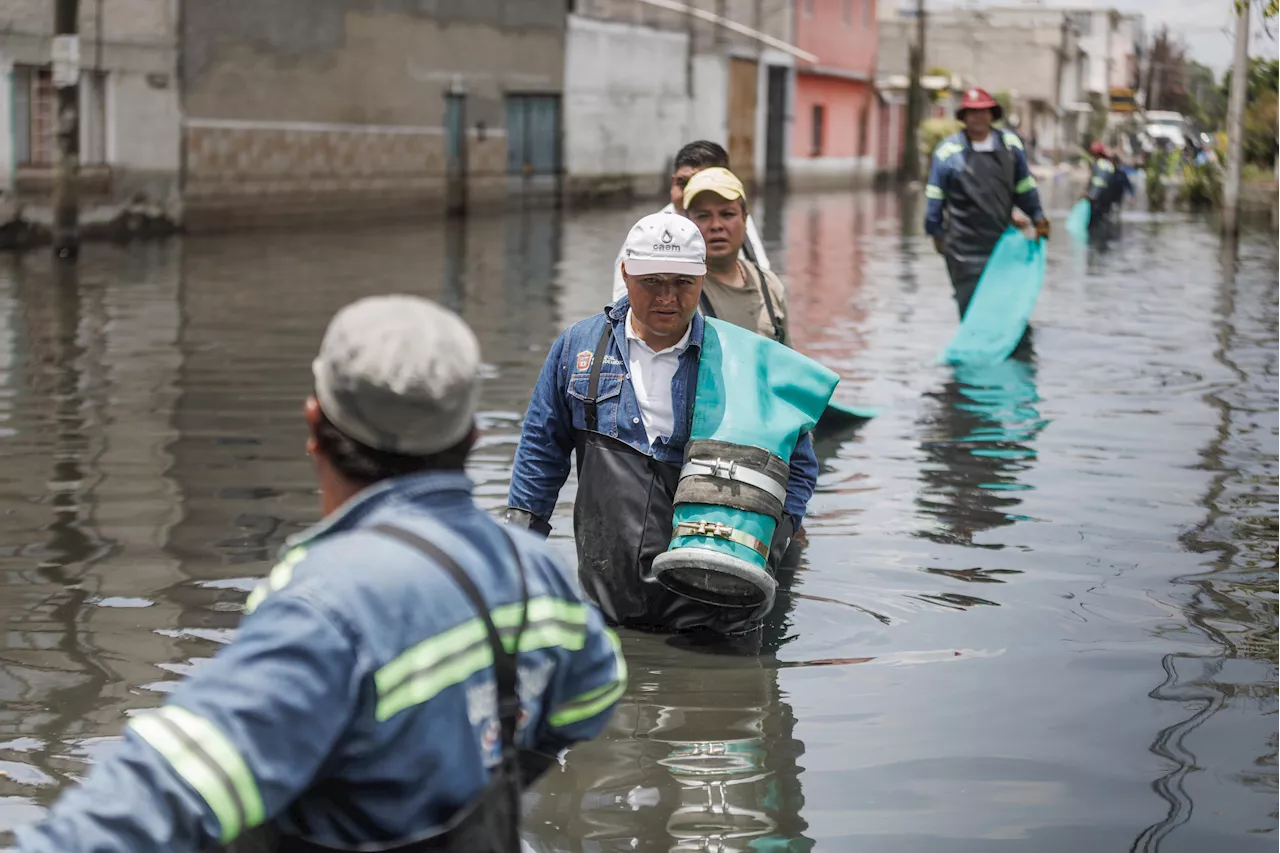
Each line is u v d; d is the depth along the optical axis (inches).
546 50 1125.7
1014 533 228.1
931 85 2068.2
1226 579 205.5
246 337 418.6
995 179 418.6
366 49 927.0
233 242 745.0
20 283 540.1
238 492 247.6
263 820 76.4
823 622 188.2
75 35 614.5
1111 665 172.4
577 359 185.3
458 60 1025.5
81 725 152.5
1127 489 255.3
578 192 1184.2
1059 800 136.9
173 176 784.9
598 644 92.0
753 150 1539.1
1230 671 170.4
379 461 84.5
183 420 305.4
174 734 74.3
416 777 80.8
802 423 182.5
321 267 622.5
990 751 148.0
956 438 296.5
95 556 210.8
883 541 223.6
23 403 320.8
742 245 244.7
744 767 144.0
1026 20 2815.0
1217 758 146.3
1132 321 480.7
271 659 76.5
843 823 132.0
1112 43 3732.8
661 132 1321.4
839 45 1764.3
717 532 173.8
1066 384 360.5
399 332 83.2
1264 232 906.1
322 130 893.2
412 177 987.3
